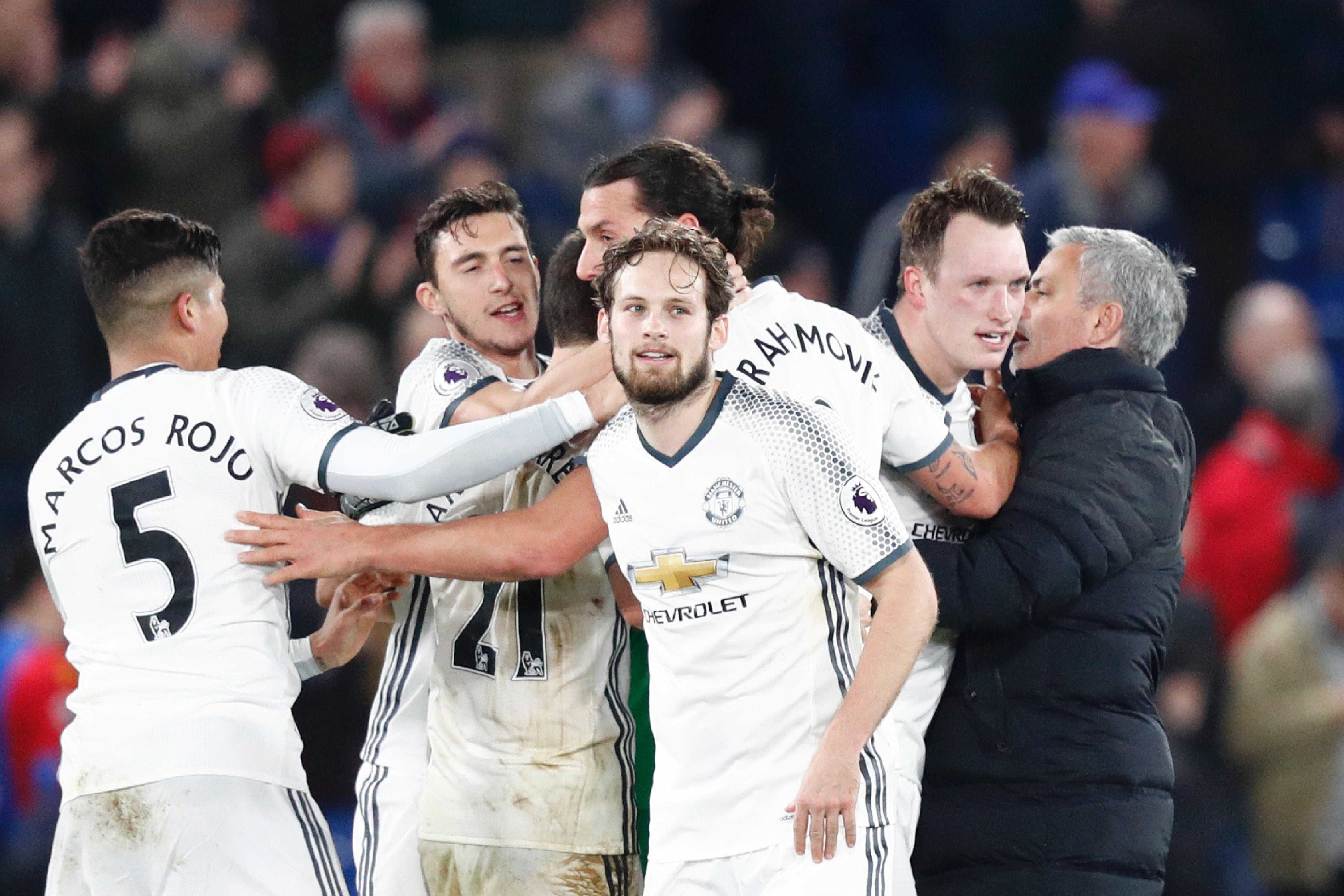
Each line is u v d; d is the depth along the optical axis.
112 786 14.45
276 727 14.85
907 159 41.09
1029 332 17.17
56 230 32.62
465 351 16.52
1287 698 28.98
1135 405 16.66
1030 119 41.75
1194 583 31.91
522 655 16.06
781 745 14.02
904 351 16.30
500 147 38.09
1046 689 16.20
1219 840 24.92
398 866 16.56
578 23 41.38
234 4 35.06
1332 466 33.81
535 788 15.93
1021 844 16.11
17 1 34.09
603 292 13.97
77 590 14.96
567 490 14.98
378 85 36.12
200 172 33.97
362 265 33.97
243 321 33.19
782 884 13.89
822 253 39.09
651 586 14.14
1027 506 16.05
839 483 13.80
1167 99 38.56
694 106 38.44
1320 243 40.22
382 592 16.31
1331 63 41.47
